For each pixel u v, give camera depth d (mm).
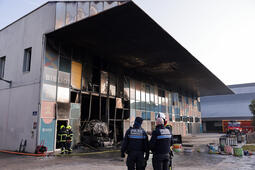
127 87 21141
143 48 15836
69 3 12570
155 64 19891
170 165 5785
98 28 12664
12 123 14172
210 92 36688
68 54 15156
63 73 14562
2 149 14383
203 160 10773
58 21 12906
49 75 13523
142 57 17906
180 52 16484
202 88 32844
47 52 13594
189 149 13977
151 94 25031
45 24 13711
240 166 9188
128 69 21672
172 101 29906
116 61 19094
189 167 8914
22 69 14484
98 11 10961
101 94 17812
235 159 11156
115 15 11148
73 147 14438
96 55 17594
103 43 15031
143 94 23531
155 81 26250
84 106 19828
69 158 10844
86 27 12523
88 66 16859
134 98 21906
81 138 15516
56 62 14133
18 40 15484
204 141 20109
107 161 10039
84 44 15273
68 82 14859
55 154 12070
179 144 14602
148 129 23344
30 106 13234
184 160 10766
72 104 14852
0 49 16969
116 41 14656
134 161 4988
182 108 32844
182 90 33750
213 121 55438
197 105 40031
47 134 12867
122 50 16375
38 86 13023
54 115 13453
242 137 24297
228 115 59344
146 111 23594
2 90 15734
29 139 12766
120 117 19938
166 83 28875
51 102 13414
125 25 12242
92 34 13523
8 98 15031
